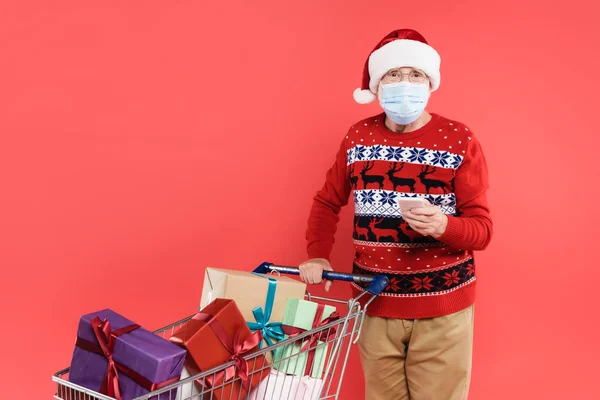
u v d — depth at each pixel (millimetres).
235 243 2771
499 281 2734
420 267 2062
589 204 2689
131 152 2707
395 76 2094
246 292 1817
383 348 2174
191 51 2709
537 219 2707
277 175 2766
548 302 2727
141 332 1607
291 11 2723
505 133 2695
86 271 2707
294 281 1922
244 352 1655
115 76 2684
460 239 1928
